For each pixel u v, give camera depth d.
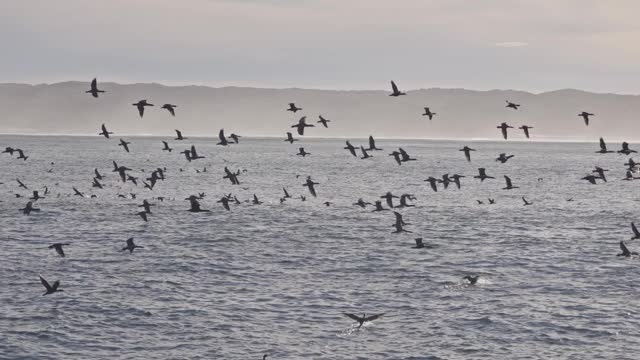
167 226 100.75
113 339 51.25
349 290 64.38
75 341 50.84
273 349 49.62
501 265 76.06
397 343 51.12
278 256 79.44
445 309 58.88
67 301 59.81
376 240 91.25
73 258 77.31
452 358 48.56
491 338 52.28
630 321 56.28
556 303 60.88
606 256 81.62
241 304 59.41
